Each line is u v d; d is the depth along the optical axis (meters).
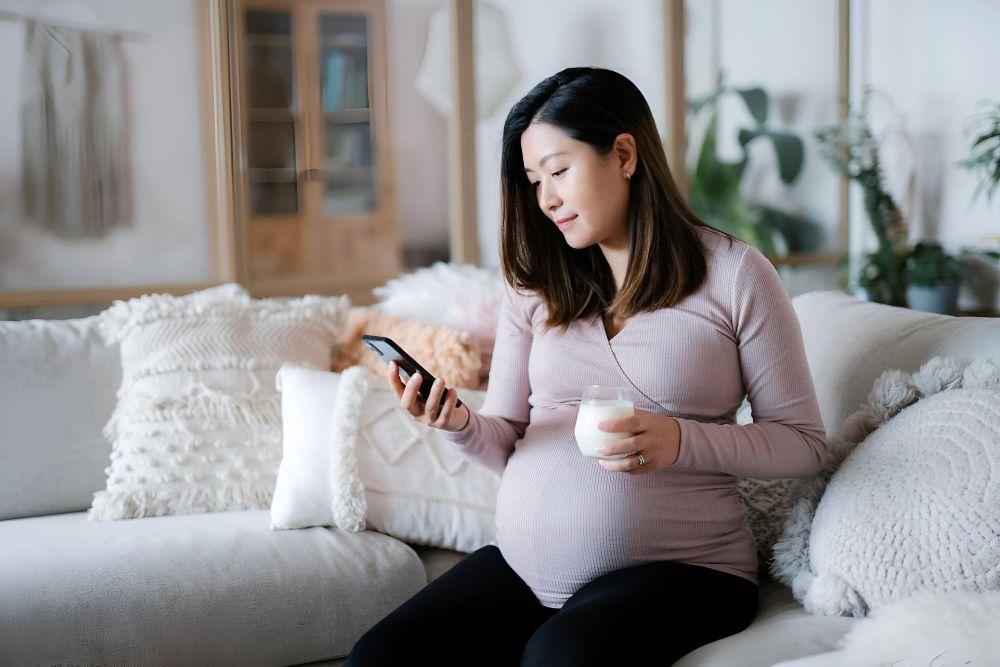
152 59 3.10
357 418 1.83
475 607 1.36
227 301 2.13
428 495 1.79
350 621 1.64
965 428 1.26
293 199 4.05
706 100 4.32
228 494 1.91
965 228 4.29
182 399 1.97
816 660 1.05
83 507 2.03
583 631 1.17
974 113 4.19
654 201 1.41
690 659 1.20
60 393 2.04
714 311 1.38
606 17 4.06
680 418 1.37
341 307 2.23
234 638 1.56
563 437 1.44
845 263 4.50
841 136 4.46
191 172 3.18
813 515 1.40
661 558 1.34
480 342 2.19
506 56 3.88
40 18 2.94
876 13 4.60
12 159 2.94
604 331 1.46
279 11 3.94
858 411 1.47
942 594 1.05
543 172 1.42
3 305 2.89
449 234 4.05
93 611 1.50
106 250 3.08
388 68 4.00
